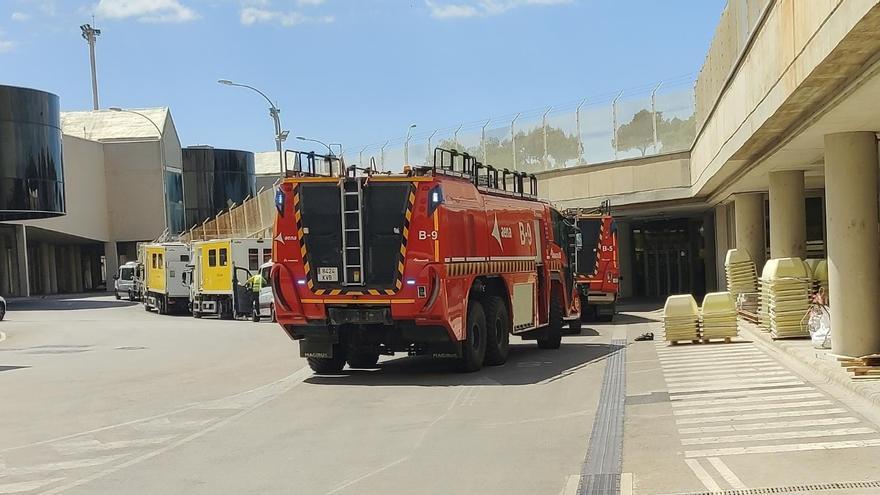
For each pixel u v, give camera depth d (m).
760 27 13.16
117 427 10.23
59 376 15.80
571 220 24.69
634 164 31.89
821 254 30.64
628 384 12.62
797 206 20.00
